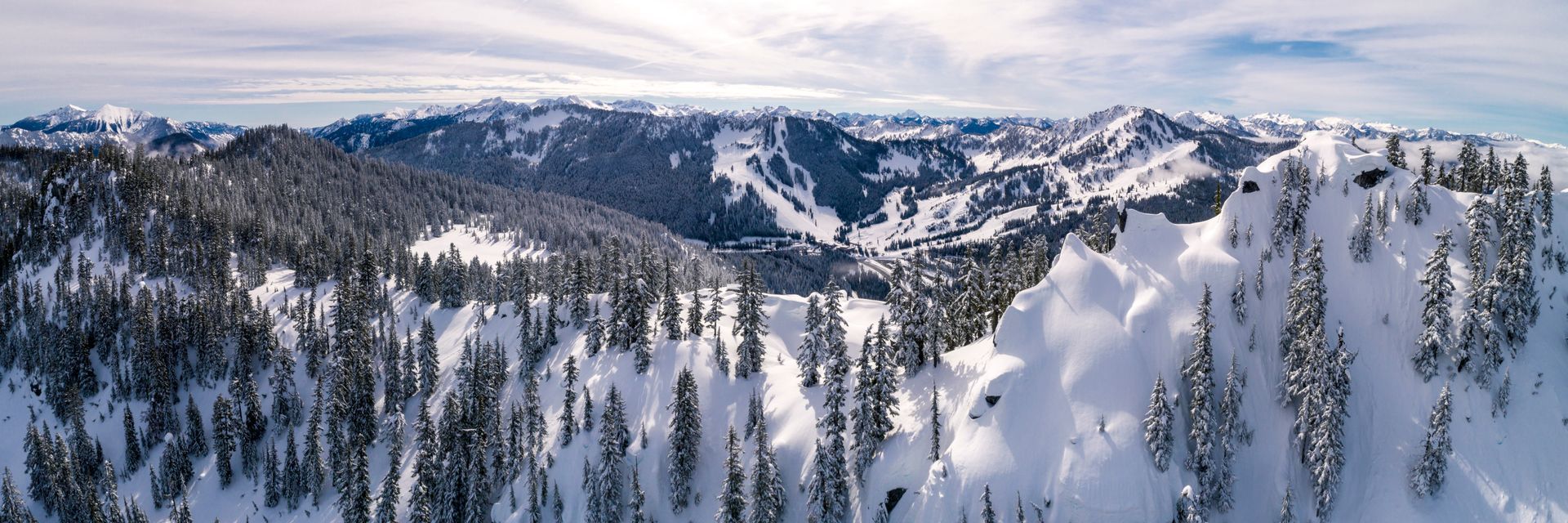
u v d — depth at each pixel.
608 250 158.38
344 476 101.88
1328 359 74.81
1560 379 72.88
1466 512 68.25
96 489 119.06
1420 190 85.44
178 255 174.12
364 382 118.19
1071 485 73.75
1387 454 74.38
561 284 144.50
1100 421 77.19
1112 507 72.06
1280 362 82.81
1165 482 73.88
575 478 92.69
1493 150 91.50
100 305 145.12
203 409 131.75
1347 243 88.12
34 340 143.12
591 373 111.31
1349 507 73.31
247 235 199.25
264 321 139.00
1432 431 71.06
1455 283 78.75
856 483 84.56
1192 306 85.19
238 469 118.31
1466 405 73.31
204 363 136.88
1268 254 88.12
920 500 78.62
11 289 156.62
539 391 115.06
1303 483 76.06
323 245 190.25
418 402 125.81
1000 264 104.94
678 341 112.44
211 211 196.75
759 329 109.56
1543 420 70.62
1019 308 89.44
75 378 136.12
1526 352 74.81
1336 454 73.44
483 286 174.25
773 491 82.19
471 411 104.06
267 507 109.19
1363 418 77.62
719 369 106.38
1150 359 82.56
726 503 83.44
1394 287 82.50
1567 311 78.06
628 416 100.81
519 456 98.19
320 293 169.12
